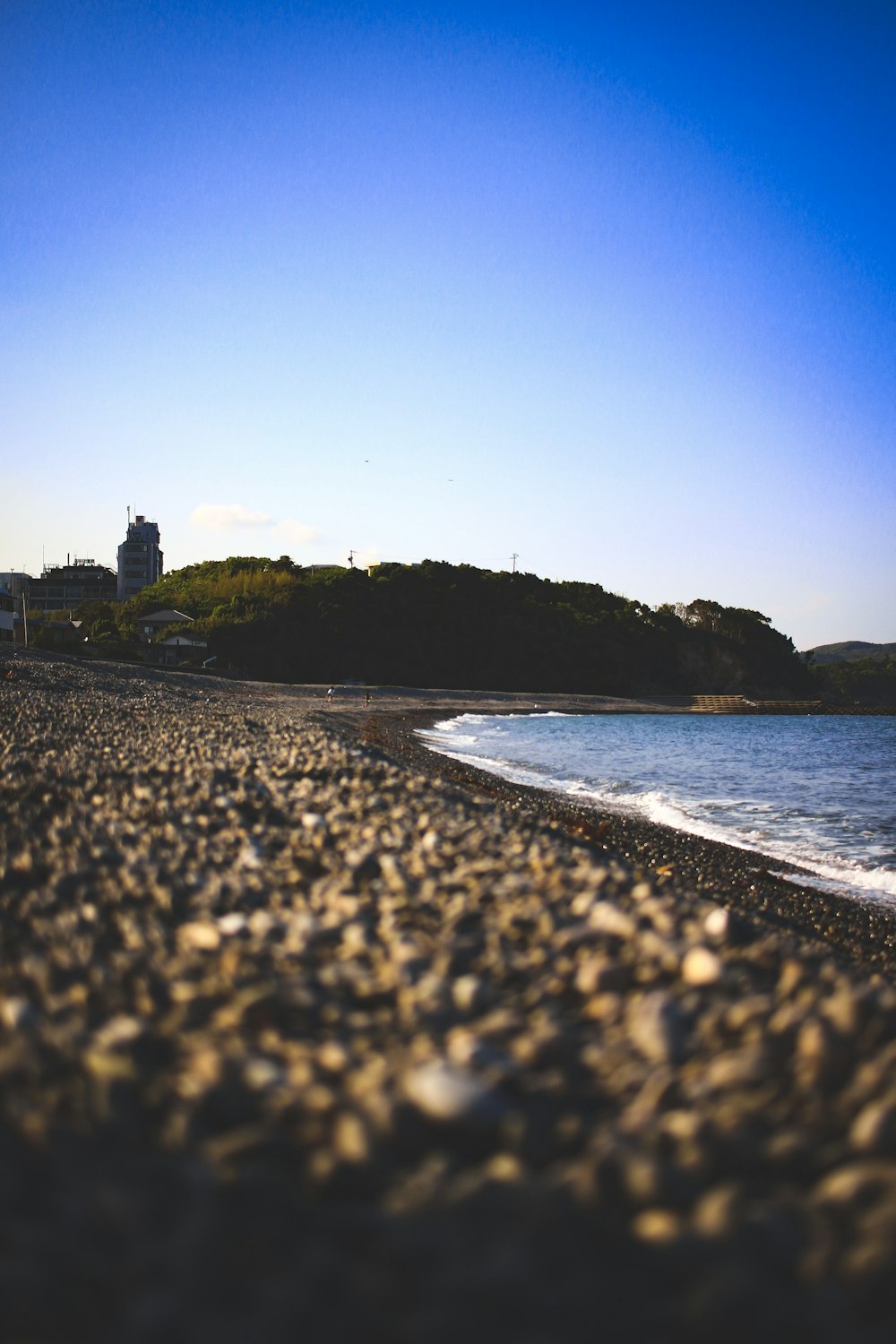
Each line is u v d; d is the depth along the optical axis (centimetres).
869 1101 273
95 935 464
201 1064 297
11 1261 203
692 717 11238
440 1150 259
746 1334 189
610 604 14625
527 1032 343
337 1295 202
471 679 12144
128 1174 241
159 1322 188
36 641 7669
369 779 1098
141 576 14362
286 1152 253
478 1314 196
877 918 1197
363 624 11769
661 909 516
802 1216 224
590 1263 211
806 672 15488
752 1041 314
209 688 6375
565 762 3928
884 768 3909
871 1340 188
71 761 1072
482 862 653
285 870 634
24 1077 291
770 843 1848
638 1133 262
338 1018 357
